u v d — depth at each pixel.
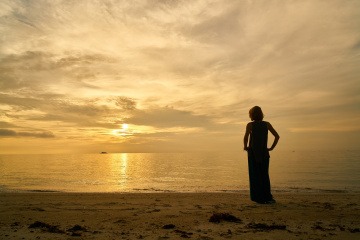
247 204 6.46
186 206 6.27
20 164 56.22
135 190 14.76
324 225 4.38
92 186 17.56
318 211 5.54
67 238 3.67
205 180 22.55
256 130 6.62
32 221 4.81
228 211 5.56
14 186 17.72
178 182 20.47
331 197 7.87
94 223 4.61
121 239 3.60
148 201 7.17
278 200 7.16
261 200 6.59
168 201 7.15
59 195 8.77
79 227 4.23
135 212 5.57
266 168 6.61
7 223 4.66
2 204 6.81
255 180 6.67
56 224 4.57
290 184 18.14
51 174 29.69
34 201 7.33
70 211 5.77
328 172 29.05
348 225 4.38
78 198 7.92
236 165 48.97
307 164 44.78
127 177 25.92
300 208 5.88
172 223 4.55
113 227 4.30
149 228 4.21
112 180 22.62
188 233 3.88
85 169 39.62
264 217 4.98
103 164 56.66
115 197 8.12
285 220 4.74
